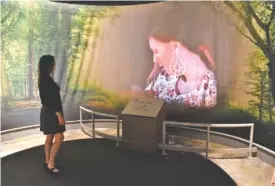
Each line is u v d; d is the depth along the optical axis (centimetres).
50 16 565
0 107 523
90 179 372
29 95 562
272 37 406
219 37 485
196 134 540
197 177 380
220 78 493
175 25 538
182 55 538
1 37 512
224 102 492
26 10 536
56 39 579
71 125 620
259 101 436
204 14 500
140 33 577
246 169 406
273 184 295
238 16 455
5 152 472
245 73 454
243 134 470
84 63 609
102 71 614
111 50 603
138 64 588
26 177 377
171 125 570
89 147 505
